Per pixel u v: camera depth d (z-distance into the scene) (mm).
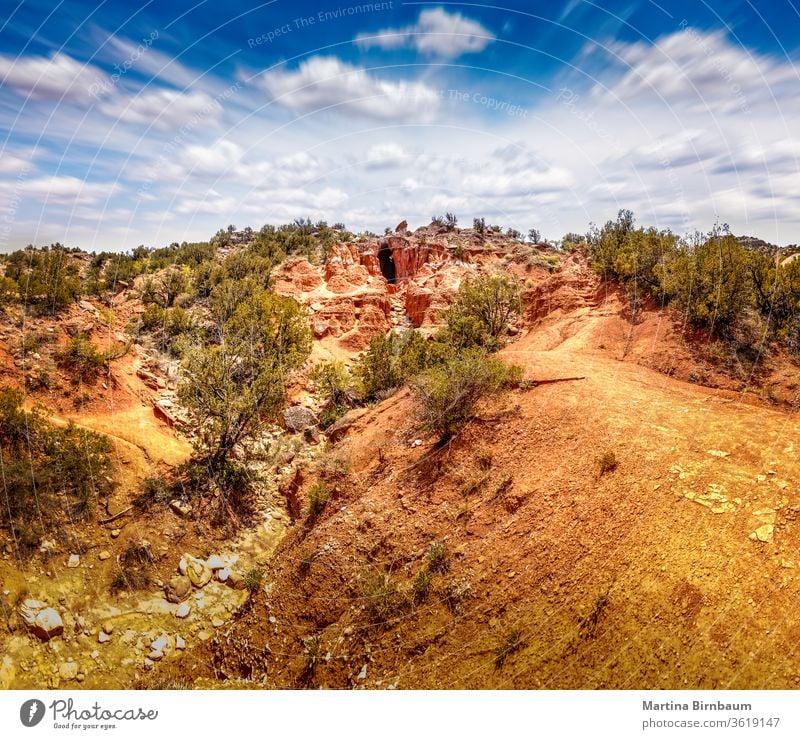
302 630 9922
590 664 6922
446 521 10398
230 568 11844
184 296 25766
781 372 12688
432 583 9258
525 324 24250
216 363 15062
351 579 10188
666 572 7293
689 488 8500
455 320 21312
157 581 11031
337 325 29516
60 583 9938
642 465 9344
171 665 9695
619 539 8148
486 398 13109
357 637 9141
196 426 15227
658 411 11164
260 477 14883
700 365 13953
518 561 8781
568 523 8930
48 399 13984
